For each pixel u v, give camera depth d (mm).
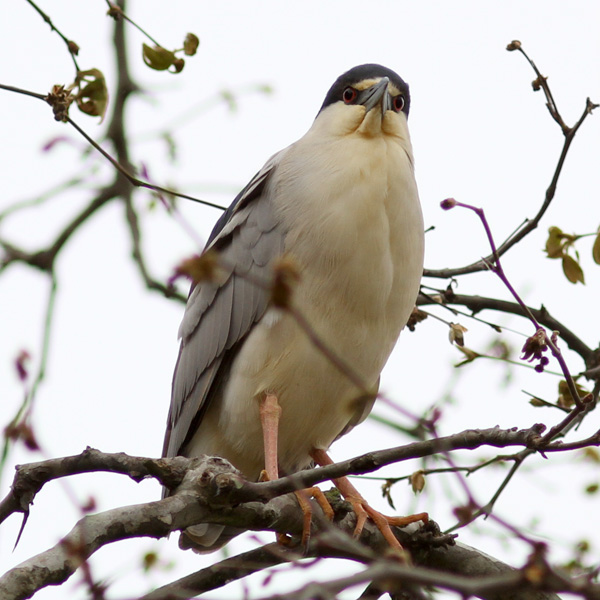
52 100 9914
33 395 9172
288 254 10078
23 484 7641
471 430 6707
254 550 8445
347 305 10008
